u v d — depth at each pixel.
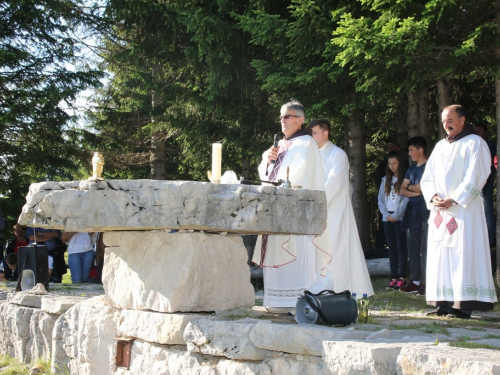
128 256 4.94
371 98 9.16
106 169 19.97
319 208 4.50
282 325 3.81
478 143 6.05
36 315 6.11
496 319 6.06
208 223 4.18
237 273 4.86
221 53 10.77
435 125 14.41
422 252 8.49
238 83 11.56
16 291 7.17
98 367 5.02
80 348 5.18
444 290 5.97
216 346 4.10
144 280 4.72
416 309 6.96
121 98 19.09
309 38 9.09
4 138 16.08
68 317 5.45
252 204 4.18
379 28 7.90
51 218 4.30
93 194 4.23
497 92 8.47
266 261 5.46
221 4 10.72
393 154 9.38
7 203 16.47
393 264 9.43
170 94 13.27
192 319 4.36
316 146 5.69
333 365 3.42
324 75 9.53
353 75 8.86
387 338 3.63
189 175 22.70
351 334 3.59
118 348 4.88
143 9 11.89
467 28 8.48
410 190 8.59
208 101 12.05
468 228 5.93
